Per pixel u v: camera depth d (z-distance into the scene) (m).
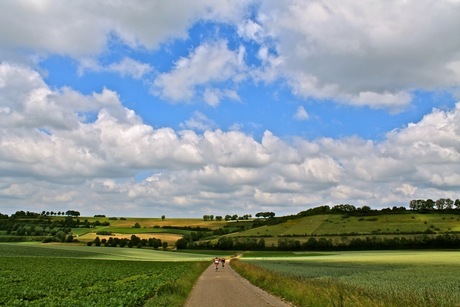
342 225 170.62
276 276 32.66
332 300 17.56
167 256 119.94
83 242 160.75
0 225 192.88
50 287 34.53
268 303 20.80
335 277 40.41
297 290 22.02
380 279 38.03
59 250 117.62
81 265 67.81
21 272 51.72
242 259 101.88
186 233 184.62
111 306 20.36
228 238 158.75
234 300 22.22
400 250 137.00
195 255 128.12
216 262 58.94
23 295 28.77
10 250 110.81
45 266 63.69
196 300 22.45
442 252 118.38
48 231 179.75
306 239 155.62
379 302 16.78
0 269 56.62
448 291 28.00
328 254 126.50
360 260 82.50
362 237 150.62
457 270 53.09
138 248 154.00
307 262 78.56
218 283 34.94
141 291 26.03
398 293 22.89
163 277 40.22
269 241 158.75
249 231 180.62
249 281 36.97
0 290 30.89
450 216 167.50
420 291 27.08
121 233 177.62
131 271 54.91
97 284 38.28
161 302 19.77
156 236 172.25
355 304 16.61
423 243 137.75
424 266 62.00
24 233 178.12
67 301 23.81
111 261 82.88
